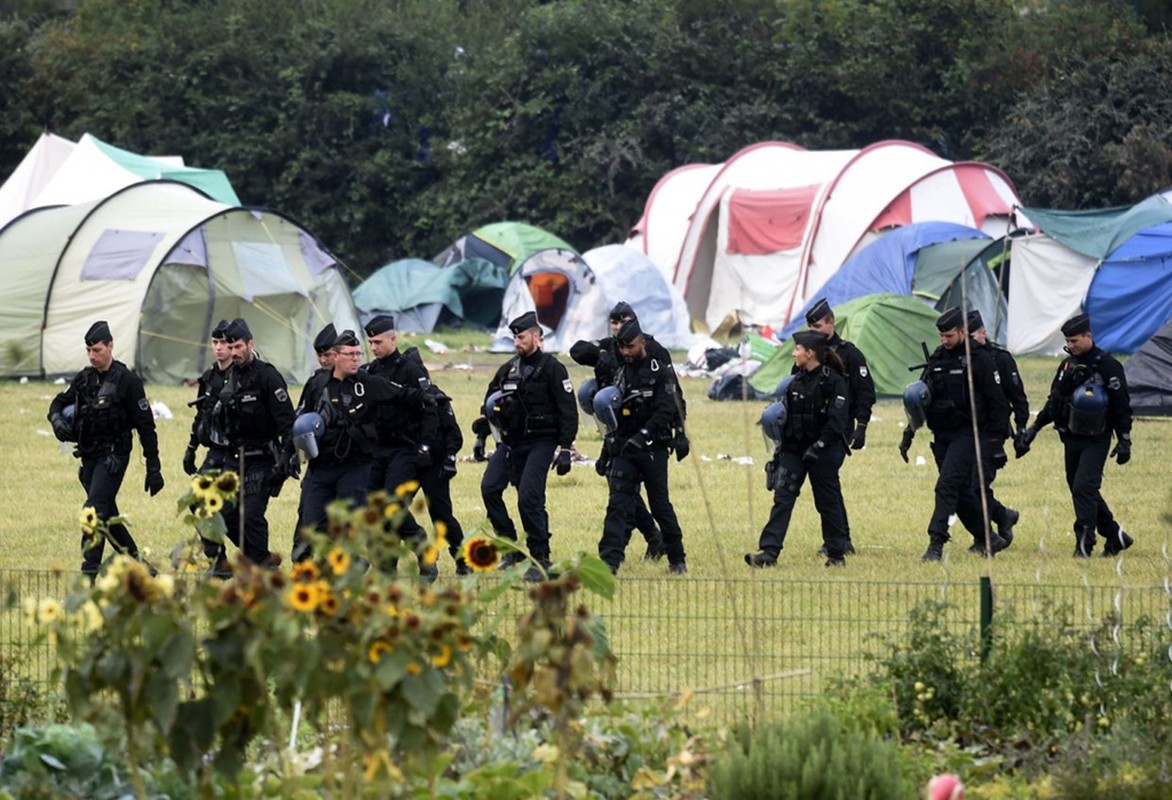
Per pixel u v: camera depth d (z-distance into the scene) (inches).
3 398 4244.6
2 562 2073.1
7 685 1245.7
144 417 1993.1
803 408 2095.2
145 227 4815.5
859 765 1015.0
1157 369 3986.2
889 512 2583.7
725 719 1185.4
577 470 3046.3
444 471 2011.6
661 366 2036.2
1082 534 2161.7
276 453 1941.4
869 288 5949.8
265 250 4879.4
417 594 950.4
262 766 1029.8
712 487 2864.2
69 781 1008.9
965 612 1627.7
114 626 841.5
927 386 2165.4
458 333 6978.4
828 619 1563.7
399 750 880.3
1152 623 1371.8
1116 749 1128.8
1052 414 2201.0
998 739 1229.7
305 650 833.5
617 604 1692.9
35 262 4800.7
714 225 7214.6
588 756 1069.8
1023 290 5757.9
